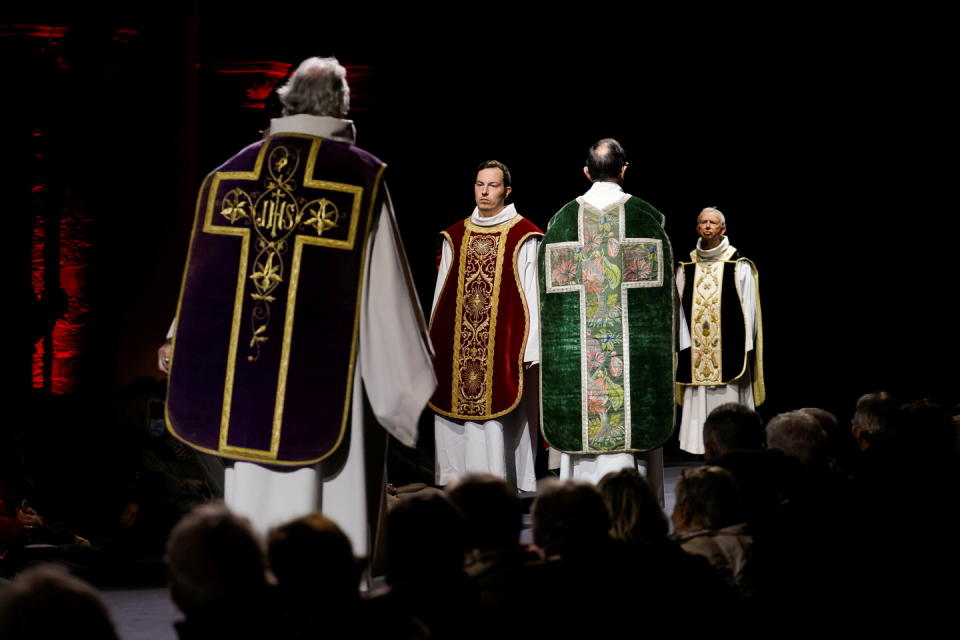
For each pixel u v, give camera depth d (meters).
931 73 17.16
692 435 11.45
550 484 3.82
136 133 13.80
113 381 13.50
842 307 18.22
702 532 4.34
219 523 3.04
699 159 17.80
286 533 3.15
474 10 16.69
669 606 3.64
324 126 5.62
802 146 17.70
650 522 3.97
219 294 5.56
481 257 8.73
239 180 5.63
